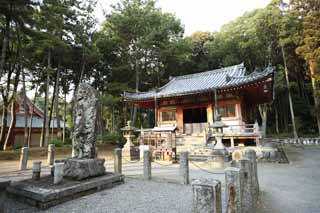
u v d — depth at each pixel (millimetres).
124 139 19141
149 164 6312
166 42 21922
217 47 25406
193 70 26016
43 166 9117
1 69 11633
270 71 11016
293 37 19141
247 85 12133
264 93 14344
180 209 3707
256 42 23141
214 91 13062
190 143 12664
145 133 11969
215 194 1950
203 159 9945
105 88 21734
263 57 24625
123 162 10430
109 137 18375
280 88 23156
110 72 22219
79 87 5953
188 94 14031
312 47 17469
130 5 21422
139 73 22406
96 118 5824
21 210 3711
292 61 22859
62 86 20719
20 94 18438
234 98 14227
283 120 26875
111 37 20656
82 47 17750
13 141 20359
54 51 15812
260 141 11008
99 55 18281
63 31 15758
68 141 17016
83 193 4562
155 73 24125
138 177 6598
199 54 27047
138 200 4250
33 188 4195
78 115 5656
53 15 14438
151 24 21656
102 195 4609
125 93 17156
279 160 9500
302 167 8250
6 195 4523
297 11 19391
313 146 17172
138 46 20844
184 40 23734
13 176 6965
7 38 11984
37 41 13531
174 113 16578
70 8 16141
